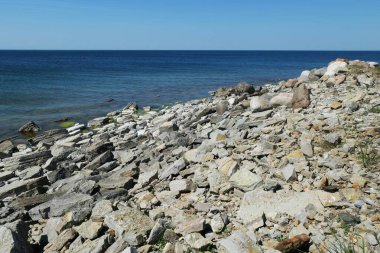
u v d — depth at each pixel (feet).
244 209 26.68
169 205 29.94
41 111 102.27
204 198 29.89
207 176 32.45
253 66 350.84
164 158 42.29
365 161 29.96
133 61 482.69
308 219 24.23
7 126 84.99
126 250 21.93
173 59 578.66
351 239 21.56
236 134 42.68
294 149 35.01
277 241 22.95
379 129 34.71
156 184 34.73
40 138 70.59
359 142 33.45
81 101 119.55
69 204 31.40
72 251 24.13
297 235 22.12
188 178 34.40
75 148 55.57
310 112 45.65
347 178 28.09
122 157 45.78
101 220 27.43
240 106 59.98
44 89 148.97
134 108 98.99
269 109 51.78
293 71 263.90
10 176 45.24
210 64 400.26
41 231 29.07
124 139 59.36
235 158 35.17
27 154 52.95
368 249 20.42
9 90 143.54
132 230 24.73
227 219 25.72
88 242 24.80
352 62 69.15
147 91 145.18
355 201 25.38
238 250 21.59
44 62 420.36
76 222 28.09
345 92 52.80
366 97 47.37
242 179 30.01
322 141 35.06
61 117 94.48
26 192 37.29
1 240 23.91
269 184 28.35
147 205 29.94
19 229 26.55
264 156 34.86
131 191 34.27
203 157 37.42
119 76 221.25
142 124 74.13
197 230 24.72
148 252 23.20
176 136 50.49
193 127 58.49
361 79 58.75
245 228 24.81
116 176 38.17
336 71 66.23
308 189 27.99
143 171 39.34
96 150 49.08
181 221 26.58
